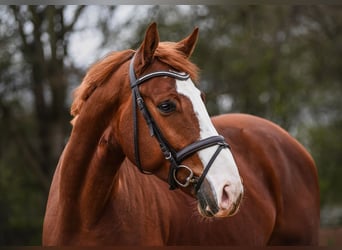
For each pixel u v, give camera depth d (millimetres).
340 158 18562
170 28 15758
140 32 15117
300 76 18078
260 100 17344
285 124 17375
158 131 4215
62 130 16500
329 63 18125
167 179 4285
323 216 18625
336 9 16719
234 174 4016
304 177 6473
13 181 16016
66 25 14875
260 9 16391
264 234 5895
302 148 6672
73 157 4652
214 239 5383
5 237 15711
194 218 5262
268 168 6133
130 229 4699
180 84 4207
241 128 6289
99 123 4578
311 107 18734
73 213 4715
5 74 15109
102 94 4551
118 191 4746
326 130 18875
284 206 6156
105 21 14797
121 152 4574
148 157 4289
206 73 16906
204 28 16453
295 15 16781
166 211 5039
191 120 4125
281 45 17141
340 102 19031
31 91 16000
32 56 15031
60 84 15234
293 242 6199
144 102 4289
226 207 3918
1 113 15773
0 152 16234
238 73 17031
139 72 4363
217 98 16734
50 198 5117
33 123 16453
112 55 4691
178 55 4363
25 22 14641
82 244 4684
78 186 4664
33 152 16359
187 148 4090
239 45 16984
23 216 15828
